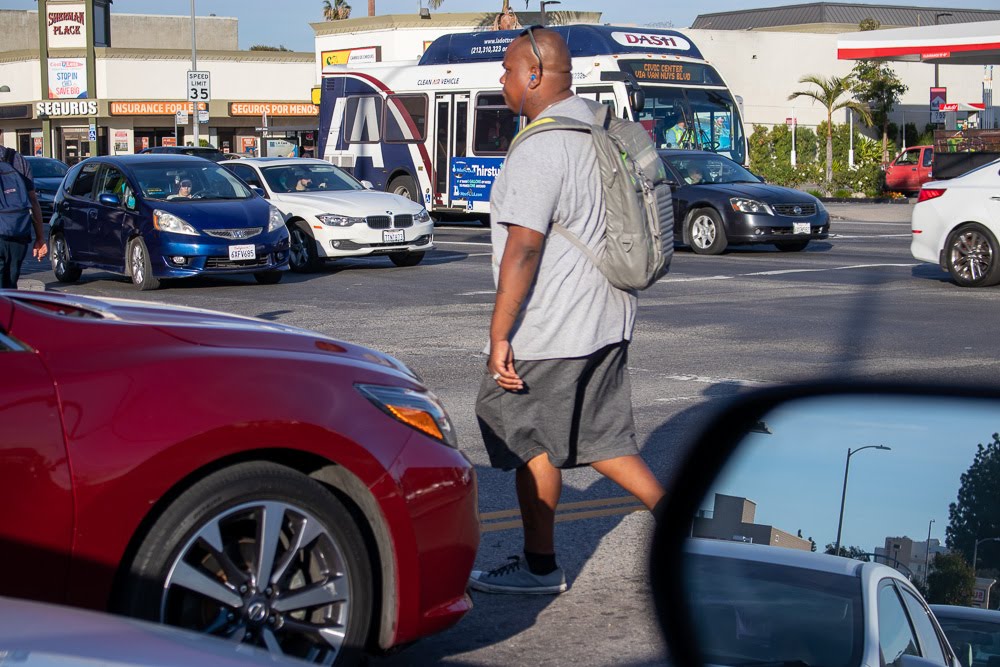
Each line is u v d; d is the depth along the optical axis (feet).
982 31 111.75
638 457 13.79
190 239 47.70
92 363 10.00
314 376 10.84
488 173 80.23
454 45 84.53
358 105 90.12
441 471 11.26
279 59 192.34
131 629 6.35
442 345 33.63
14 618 6.39
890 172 131.95
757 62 163.63
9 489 9.31
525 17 173.58
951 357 30.91
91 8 185.16
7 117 192.95
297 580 10.81
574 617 13.87
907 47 116.78
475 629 13.51
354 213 54.95
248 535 10.69
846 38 121.29
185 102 187.83
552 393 13.34
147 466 9.71
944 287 47.11
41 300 12.05
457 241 73.00
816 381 17.19
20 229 34.30
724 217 62.03
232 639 10.27
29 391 9.58
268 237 49.55
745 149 76.54
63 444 9.53
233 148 194.08
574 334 13.17
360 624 10.80
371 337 35.09
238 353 10.69
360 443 10.73
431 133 84.12
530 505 14.43
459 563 11.44
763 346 33.14
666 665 12.43
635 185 13.04
